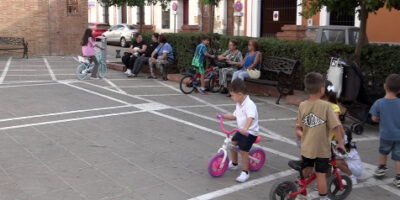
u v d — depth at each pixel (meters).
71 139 6.89
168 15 32.00
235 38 12.38
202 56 11.27
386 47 8.94
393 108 5.36
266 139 7.32
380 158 5.66
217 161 5.48
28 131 7.27
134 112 8.91
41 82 12.52
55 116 8.35
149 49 14.07
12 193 4.86
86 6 21.33
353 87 7.70
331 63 8.05
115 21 37.91
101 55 13.65
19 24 20.03
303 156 4.46
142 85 12.51
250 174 5.70
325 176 4.49
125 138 7.04
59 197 4.78
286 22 23.34
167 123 8.10
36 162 5.83
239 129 5.25
